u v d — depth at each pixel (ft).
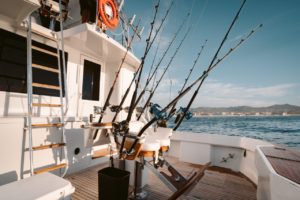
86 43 11.17
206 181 11.04
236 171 13.32
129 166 9.65
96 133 8.99
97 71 14.39
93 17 10.59
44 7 10.13
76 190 8.89
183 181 8.36
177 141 16.71
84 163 11.71
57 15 10.71
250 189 10.01
